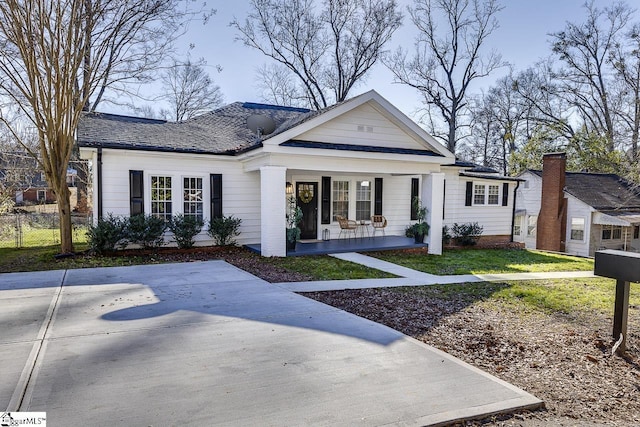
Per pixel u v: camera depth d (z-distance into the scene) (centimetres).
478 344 478
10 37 948
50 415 282
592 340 502
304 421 282
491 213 1717
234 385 336
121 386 329
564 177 2041
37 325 489
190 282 759
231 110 1683
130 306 584
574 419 313
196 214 1205
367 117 1182
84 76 1163
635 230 2222
